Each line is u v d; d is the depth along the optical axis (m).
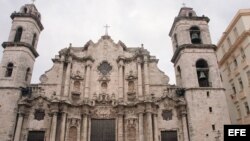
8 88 38.50
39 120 37.66
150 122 37.16
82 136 37.19
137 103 38.69
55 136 35.91
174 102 39.75
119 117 38.50
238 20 47.31
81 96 40.91
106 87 42.06
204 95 39.28
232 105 49.62
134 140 37.50
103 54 44.97
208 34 45.41
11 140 35.25
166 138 37.62
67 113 38.19
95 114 39.41
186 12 47.94
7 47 42.09
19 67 40.44
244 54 45.44
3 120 36.28
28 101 38.34
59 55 43.31
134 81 42.34
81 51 45.16
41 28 48.56
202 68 42.19
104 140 38.03
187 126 37.88
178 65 45.50
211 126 36.97
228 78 52.00
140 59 43.34
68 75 41.38
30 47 42.97
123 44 45.81
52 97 39.16
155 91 41.41
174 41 48.91
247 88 44.12
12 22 45.06
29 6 47.41
